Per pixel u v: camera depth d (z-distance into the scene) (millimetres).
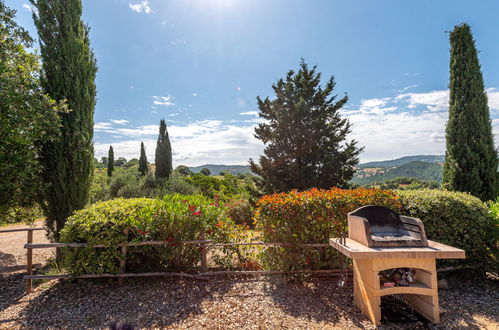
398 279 3031
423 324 2834
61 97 5664
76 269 3947
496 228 3924
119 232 4055
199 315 3080
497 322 2867
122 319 3014
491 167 5836
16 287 4176
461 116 6047
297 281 4090
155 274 4094
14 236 9320
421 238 3010
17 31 5457
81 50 6023
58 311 3270
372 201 4281
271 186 13141
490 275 4281
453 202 4160
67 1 5953
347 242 3266
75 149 5664
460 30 6281
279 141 13258
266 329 2756
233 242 4734
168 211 4172
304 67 14008
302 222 4176
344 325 2830
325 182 12430
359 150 13367
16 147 4918
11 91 4613
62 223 5531
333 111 13805
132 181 15688
